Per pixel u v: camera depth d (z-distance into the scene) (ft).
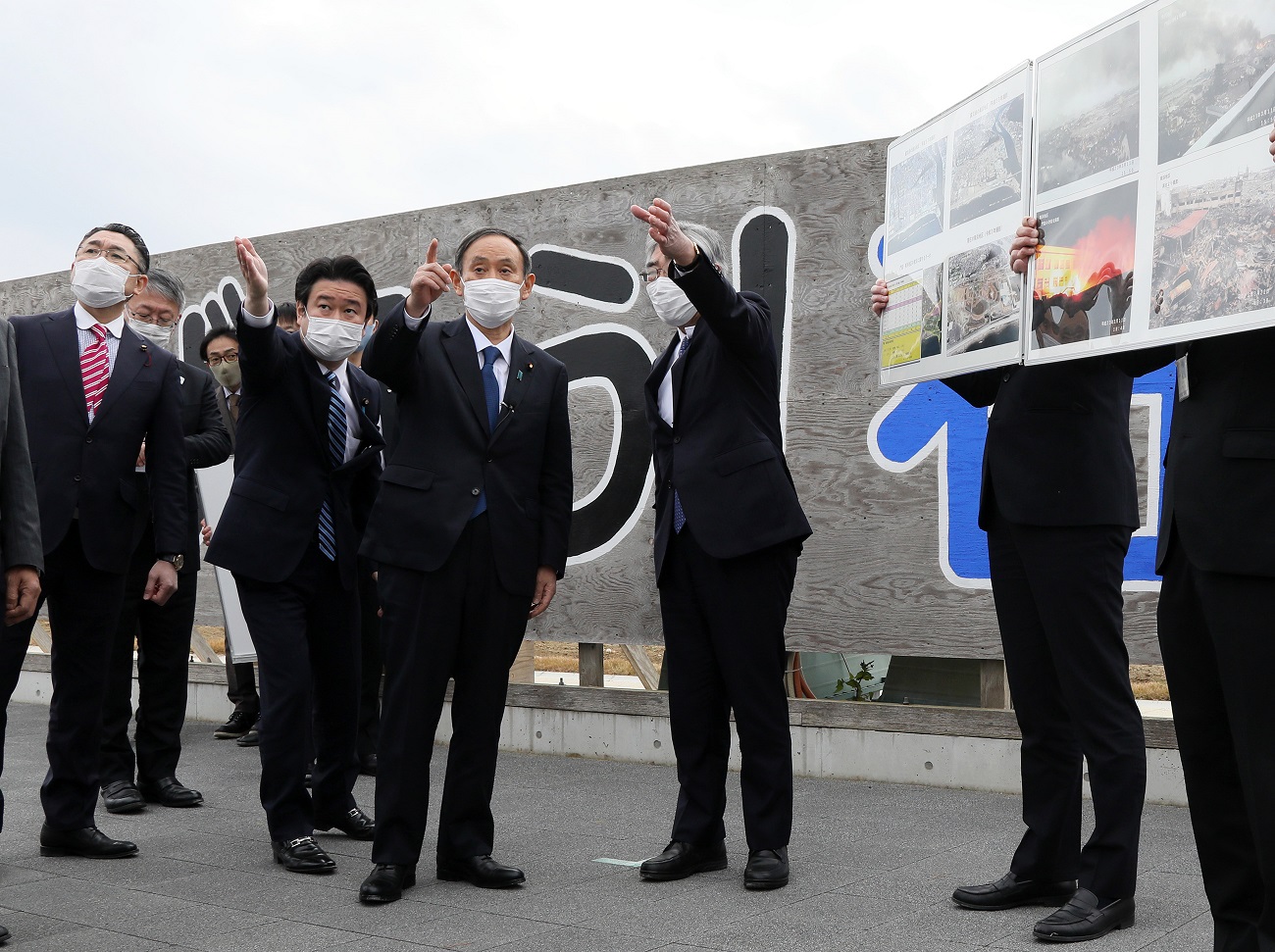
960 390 10.91
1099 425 9.36
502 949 8.47
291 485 11.61
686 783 10.87
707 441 10.77
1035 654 9.59
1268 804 6.23
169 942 8.75
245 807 14.08
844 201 15.87
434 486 10.61
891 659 16.96
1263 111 6.51
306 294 11.78
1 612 9.27
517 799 14.24
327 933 8.94
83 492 11.44
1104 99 7.91
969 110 9.68
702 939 8.67
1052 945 8.43
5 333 9.54
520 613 10.86
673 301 10.82
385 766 10.29
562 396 11.37
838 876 10.53
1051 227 8.46
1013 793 14.29
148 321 14.67
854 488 15.56
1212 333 6.61
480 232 11.05
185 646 14.46
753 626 10.50
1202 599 6.54
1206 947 8.36
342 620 12.07
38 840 12.25
